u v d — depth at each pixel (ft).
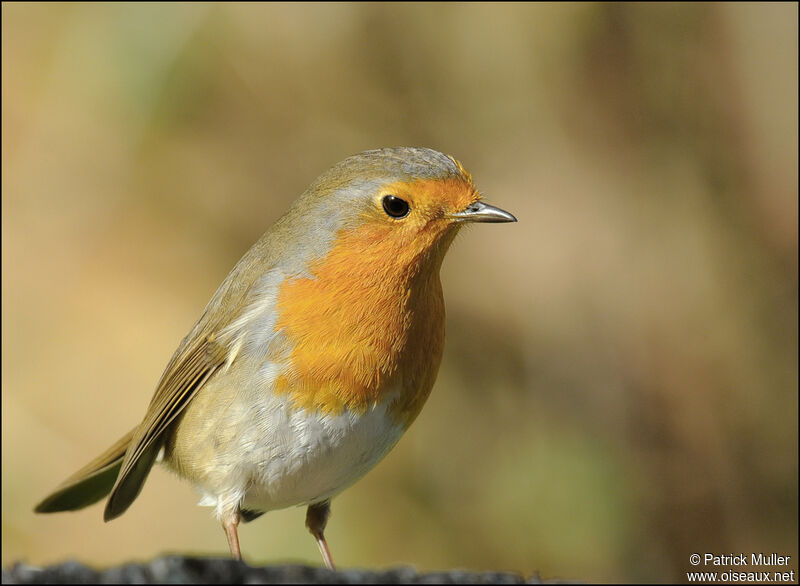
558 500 39.91
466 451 41.11
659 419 41.29
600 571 39.37
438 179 23.80
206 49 42.06
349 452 23.97
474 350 42.16
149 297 43.70
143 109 42.27
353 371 23.50
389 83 43.39
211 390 24.59
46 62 42.98
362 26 42.93
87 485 28.84
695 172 42.29
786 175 41.86
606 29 42.42
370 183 23.82
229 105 43.32
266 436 23.76
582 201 42.29
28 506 40.37
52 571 20.79
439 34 42.93
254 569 20.59
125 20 40.81
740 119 42.16
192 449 24.90
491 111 43.04
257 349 23.73
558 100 42.65
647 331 41.52
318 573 20.70
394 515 39.75
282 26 42.55
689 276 41.86
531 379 41.68
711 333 41.57
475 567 39.60
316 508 26.91
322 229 23.98
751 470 40.96
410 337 23.89
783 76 41.88
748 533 40.60
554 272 42.14
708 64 42.34
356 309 23.56
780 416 41.14
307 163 44.01
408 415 24.45
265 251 25.16
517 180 42.83
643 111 42.50
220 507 24.43
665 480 40.81
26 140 43.34
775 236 41.86
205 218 44.37
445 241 24.29
